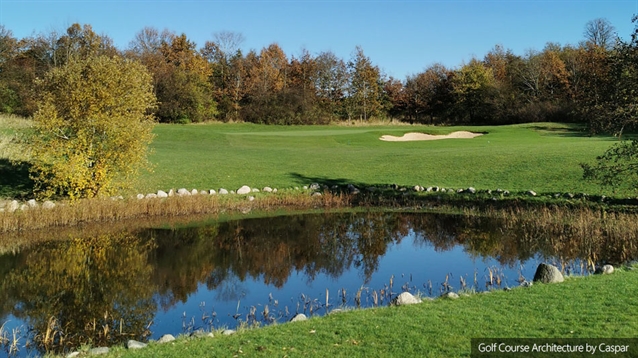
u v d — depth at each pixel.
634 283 8.80
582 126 52.53
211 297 11.02
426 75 79.62
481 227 17.73
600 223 16.22
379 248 15.47
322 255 14.70
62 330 9.12
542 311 7.38
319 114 68.69
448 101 76.75
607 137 42.16
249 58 74.94
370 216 20.33
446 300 8.59
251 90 69.25
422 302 8.60
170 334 8.55
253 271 13.12
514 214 18.91
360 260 14.09
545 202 19.47
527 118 64.88
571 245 14.82
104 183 19.83
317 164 29.17
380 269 13.05
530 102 67.19
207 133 43.31
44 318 9.78
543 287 8.87
